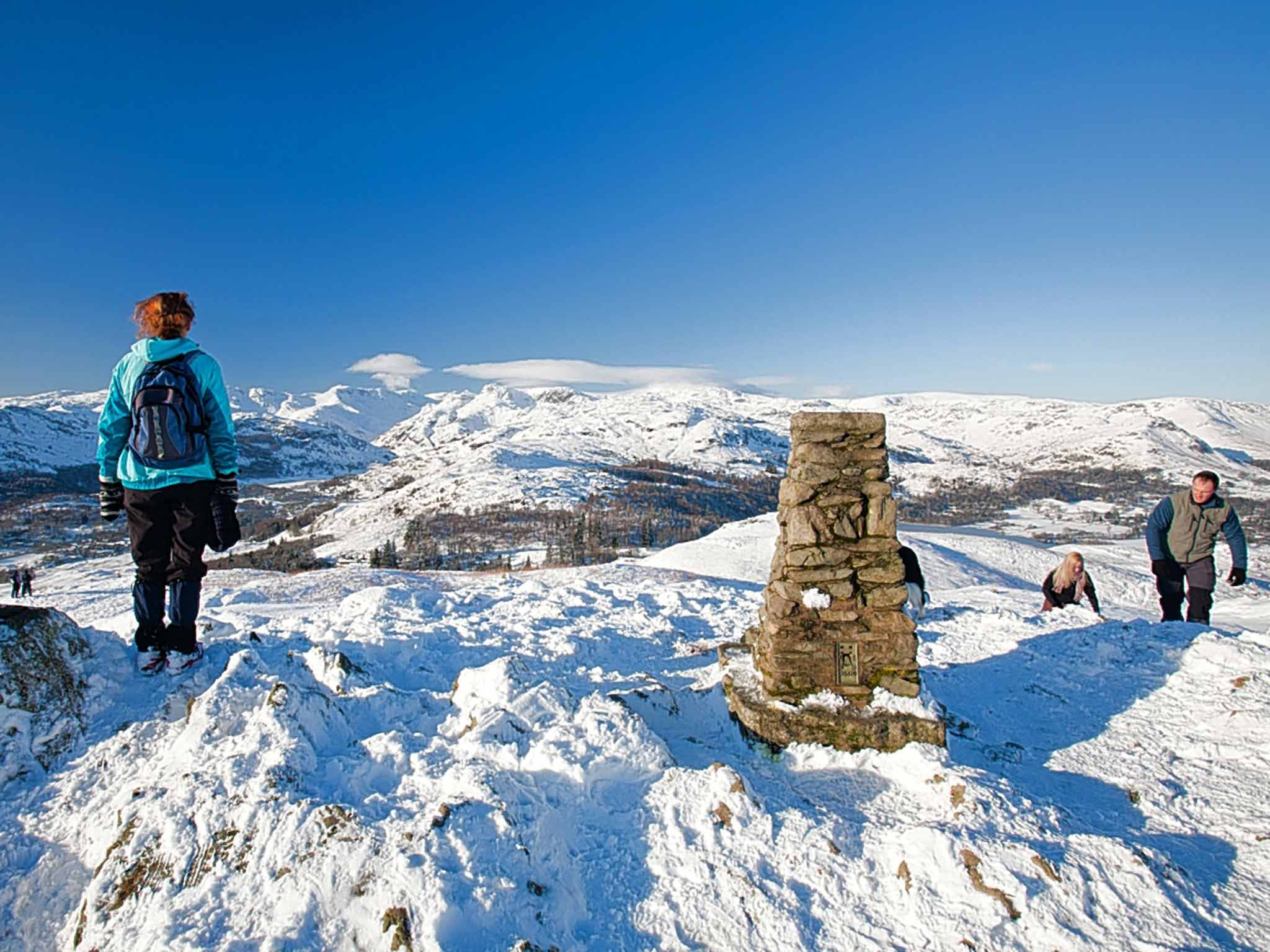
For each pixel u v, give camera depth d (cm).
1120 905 332
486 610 938
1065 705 628
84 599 1698
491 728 434
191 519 497
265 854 328
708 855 362
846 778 468
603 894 340
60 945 321
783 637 538
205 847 335
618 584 1184
